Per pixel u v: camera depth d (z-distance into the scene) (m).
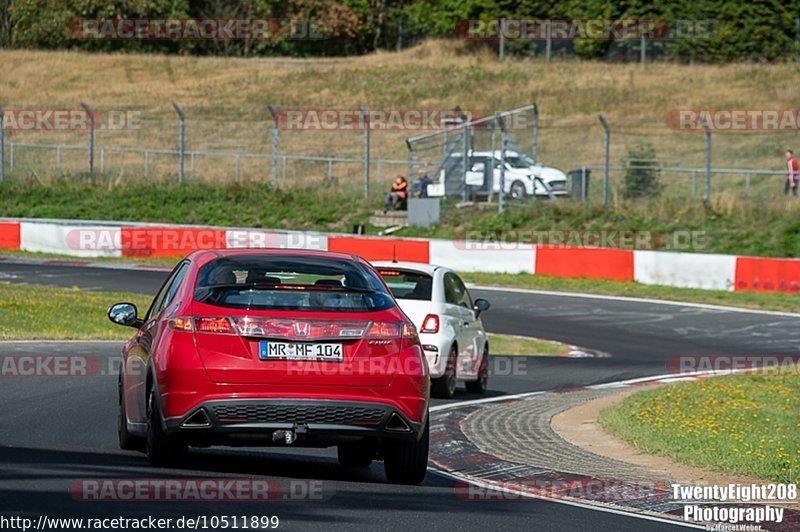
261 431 29.80
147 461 33.28
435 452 40.84
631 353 80.94
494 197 153.62
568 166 181.12
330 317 30.30
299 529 25.09
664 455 40.47
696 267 117.31
